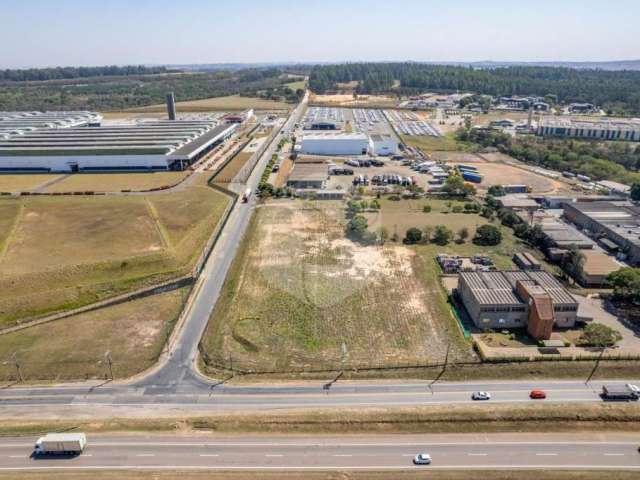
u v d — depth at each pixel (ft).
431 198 485.15
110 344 254.88
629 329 264.31
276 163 597.93
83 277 313.73
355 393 216.54
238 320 273.13
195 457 181.98
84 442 186.09
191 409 207.31
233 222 412.36
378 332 262.67
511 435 193.16
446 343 253.65
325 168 554.05
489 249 369.50
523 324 268.21
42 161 573.33
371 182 528.22
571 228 397.80
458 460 180.75
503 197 476.95
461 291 296.92
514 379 225.56
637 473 174.81
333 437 192.03
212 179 523.70
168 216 410.93
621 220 397.60
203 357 243.60
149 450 185.37
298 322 271.49
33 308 287.48
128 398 214.90
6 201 446.60
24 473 175.22
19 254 337.72
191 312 284.00
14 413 205.98
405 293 301.43
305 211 436.76
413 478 171.83
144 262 329.72
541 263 347.56
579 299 296.71
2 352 248.93
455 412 202.08
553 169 599.16
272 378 227.81
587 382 222.89
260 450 185.37
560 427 196.34
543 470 175.94
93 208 428.15
